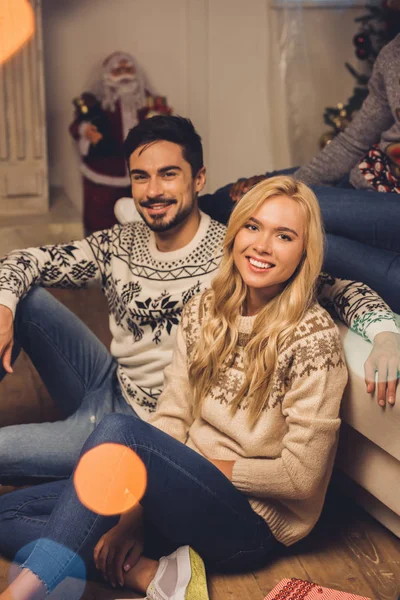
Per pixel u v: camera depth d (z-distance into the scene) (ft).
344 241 7.00
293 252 5.35
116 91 15.31
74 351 6.88
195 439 5.75
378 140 8.39
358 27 16.42
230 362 5.61
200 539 5.42
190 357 5.83
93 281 7.00
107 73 15.31
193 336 5.83
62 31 15.98
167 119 6.20
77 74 16.33
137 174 6.24
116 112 15.34
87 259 6.89
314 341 5.26
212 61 16.48
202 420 5.82
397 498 5.62
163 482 5.14
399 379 5.20
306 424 5.18
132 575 5.50
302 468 5.22
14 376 9.49
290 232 5.32
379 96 8.13
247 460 5.39
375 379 5.27
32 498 5.87
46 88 16.29
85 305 12.19
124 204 9.14
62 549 4.89
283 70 16.52
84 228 15.76
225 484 5.29
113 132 15.35
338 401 5.27
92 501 4.96
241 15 16.22
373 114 8.20
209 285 6.29
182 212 6.25
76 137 15.37
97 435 5.11
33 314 6.81
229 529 5.37
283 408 5.37
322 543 6.27
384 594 5.65
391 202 6.89
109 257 6.84
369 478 5.90
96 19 16.06
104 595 5.53
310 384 5.20
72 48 16.14
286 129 16.87
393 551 6.20
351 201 6.98
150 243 6.61
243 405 5.50
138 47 16.39
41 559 4.87
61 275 6.90
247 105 16.83
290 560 6.03
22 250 6.91
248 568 5.91
